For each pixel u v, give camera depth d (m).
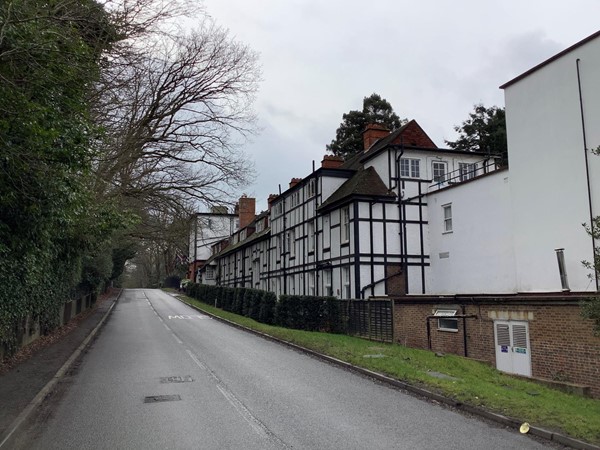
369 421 7.60
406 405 8.68
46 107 7.42
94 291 37.72
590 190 16.30
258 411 8.19
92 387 10.17
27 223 9.52
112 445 6.44
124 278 92.38
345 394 9.56
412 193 26.81
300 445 6.41
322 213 29.64
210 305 42.78
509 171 19.69
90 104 12.18
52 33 7.20
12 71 7.01
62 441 6.62
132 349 16.31
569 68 17.20
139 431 7.05
